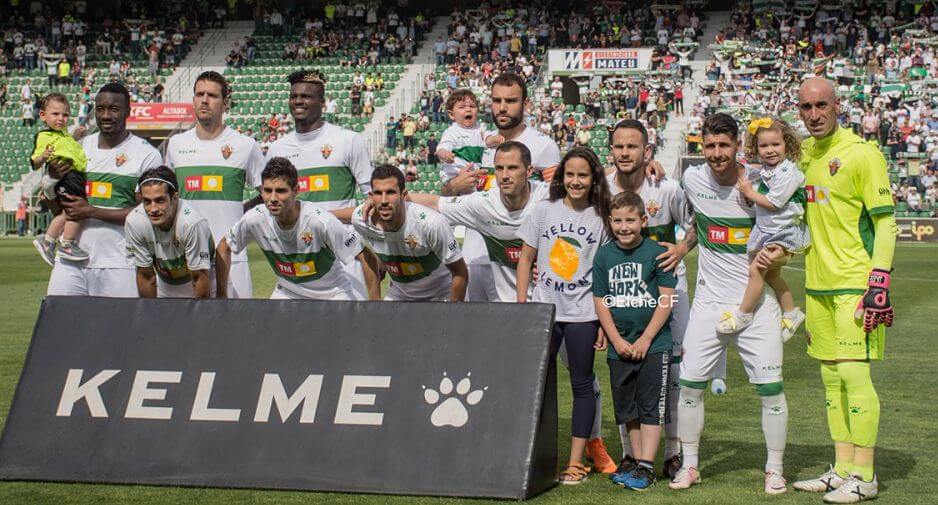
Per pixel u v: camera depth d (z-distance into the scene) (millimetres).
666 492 5184
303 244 6355
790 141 5195
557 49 33594
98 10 41875
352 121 34906
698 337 5410
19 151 35094
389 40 37375
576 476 5383
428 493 4941
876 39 34750
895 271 19312
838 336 5270
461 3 39438
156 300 5625
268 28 39594
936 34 34031
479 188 7574
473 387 5125
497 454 4973
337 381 5273
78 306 5691
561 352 5832
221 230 7285
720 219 5398
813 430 6621
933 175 29656
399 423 5129
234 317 5512
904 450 6066
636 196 5379
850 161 5242
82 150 7070
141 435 5328
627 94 31969
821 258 5363
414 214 6051
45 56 37875
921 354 9703
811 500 5043
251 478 5125
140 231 6211
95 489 5113
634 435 5441
